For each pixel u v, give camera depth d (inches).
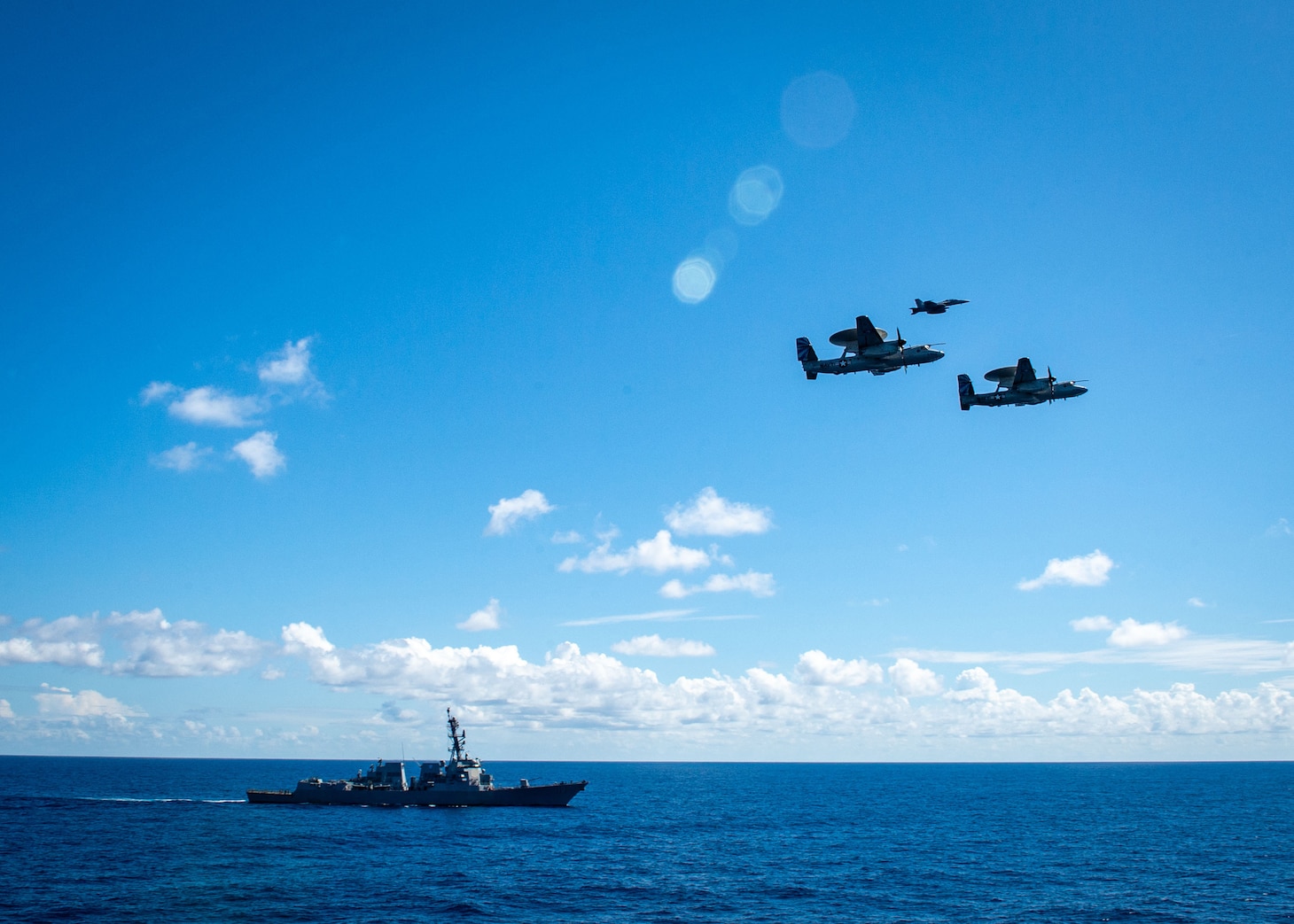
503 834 4936.0
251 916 2765.7
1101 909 2947.8
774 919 2815.0
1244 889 3316.9
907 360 3496.6
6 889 3125.0
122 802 6574.8
